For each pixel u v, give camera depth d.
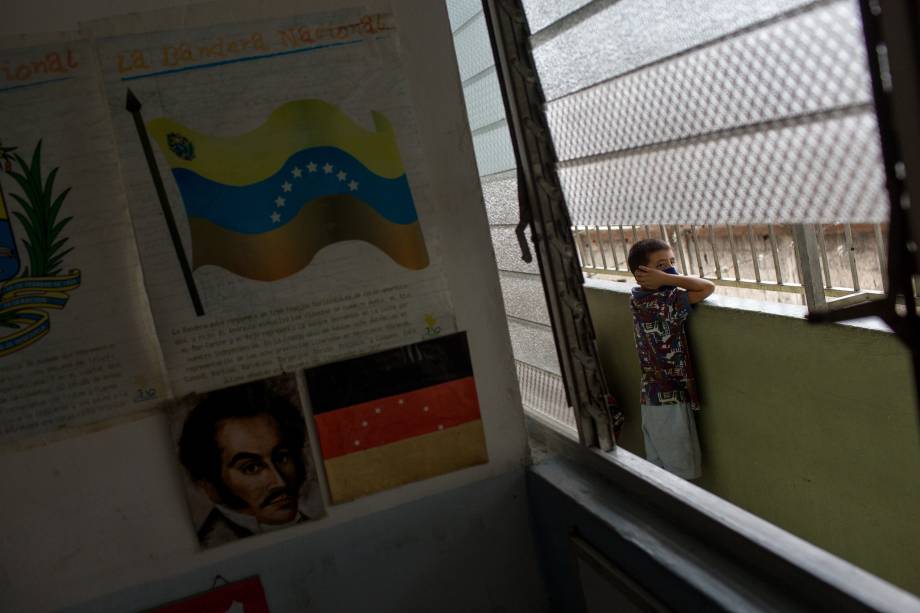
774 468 3.37
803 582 1.17
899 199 0.98
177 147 1.72
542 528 1.94
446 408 1.90
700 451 3.90
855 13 0.98
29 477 1.71
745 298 3.57
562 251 1.78
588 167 1.64
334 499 1.85
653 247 3.78
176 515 1.78
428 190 1.85
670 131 1.35
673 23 1.27
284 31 1.76
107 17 1.69
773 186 1.16
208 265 1.75
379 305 1.84
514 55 1.74
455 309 1.89
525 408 2.29
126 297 1.72
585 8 1.49
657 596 1.42
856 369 2.75
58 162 1.68
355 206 1.81
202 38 1.72
